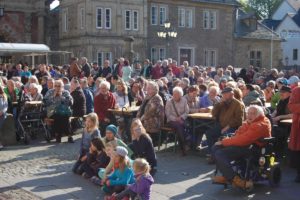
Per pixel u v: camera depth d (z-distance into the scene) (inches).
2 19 1724.9
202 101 568.1
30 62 1713.8
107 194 362.0
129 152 415.5
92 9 1733.5
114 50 1788.9
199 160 495.5
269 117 462.9
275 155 451.2
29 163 481.7
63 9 1884.8
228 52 2153.1
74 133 658.2
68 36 1849.2
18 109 597.9
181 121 521.0
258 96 545.0
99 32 1752.0
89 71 928.9
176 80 727.7
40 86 700.7
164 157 508.4
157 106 514.9
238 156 374.6
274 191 383.9
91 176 419.2
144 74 995.3
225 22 2138.3
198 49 2046.0
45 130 608.1
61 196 368.8
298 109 399.2
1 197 364.2
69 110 601.3
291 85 631.8
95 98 572.1
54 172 445.1
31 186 396.5
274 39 2289.6
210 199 361.4
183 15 1991.9
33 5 1791.3
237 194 374.3
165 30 1774.1
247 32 2244.1
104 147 410.0
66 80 738.8
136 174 327.6
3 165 472.4
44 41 1855.3
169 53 1946.4
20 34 1768.0
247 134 370.9
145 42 1861.5
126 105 604.7
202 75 888.3
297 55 2869.1
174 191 382.3
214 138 476.4
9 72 1011.9
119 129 564.4
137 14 1841.8
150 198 361.4
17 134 601.9
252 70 1091.9
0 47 1197.7
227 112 461.1
